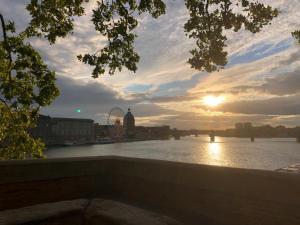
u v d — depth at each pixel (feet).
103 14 35.73
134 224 19.16
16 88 51.96
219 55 31.94
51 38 44.50
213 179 21.75
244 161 499.92
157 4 34.58
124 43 36.60
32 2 44.16
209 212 21.88
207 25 31.86
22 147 54.65
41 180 25.54
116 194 28.07
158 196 25.23
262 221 19.20
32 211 21.98
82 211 22.13
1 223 19.51
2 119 52.95
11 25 50.39
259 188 19.40
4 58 51.03
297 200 17.70
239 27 31.68
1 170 23.68
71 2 41.24
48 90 52.39
